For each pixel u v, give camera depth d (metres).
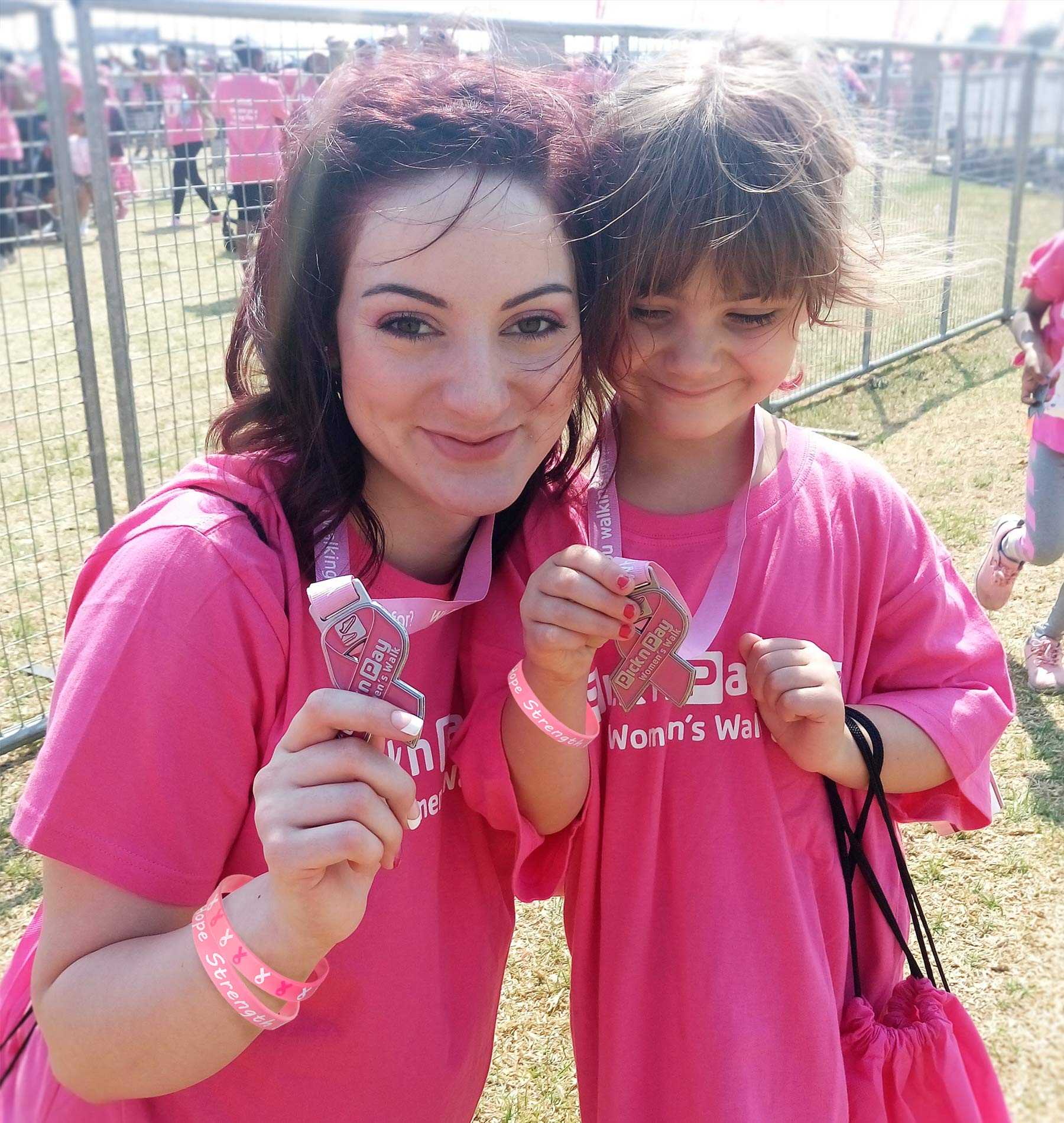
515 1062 2.15
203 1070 1.00
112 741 1.00
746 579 1.30
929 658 1.35
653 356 1.24
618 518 1.32
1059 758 2.92
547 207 1.07
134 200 2.86
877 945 1.38
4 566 4.20
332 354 1.11
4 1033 1.20
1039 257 3.13
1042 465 3.24
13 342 5.86
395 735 0.91
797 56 1.32
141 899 1.02
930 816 1.38
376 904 1.16
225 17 2.56
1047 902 2.29
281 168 1.16
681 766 1.28
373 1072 1.17
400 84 1.09
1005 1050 1.08
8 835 2.86
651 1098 1.29
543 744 1.21
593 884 1.34
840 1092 1.24
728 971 1.25
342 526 1.14
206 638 1.03
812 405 5.34
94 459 3.24
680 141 1.18
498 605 1.31
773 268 1.17
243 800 1.07
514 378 1.08
